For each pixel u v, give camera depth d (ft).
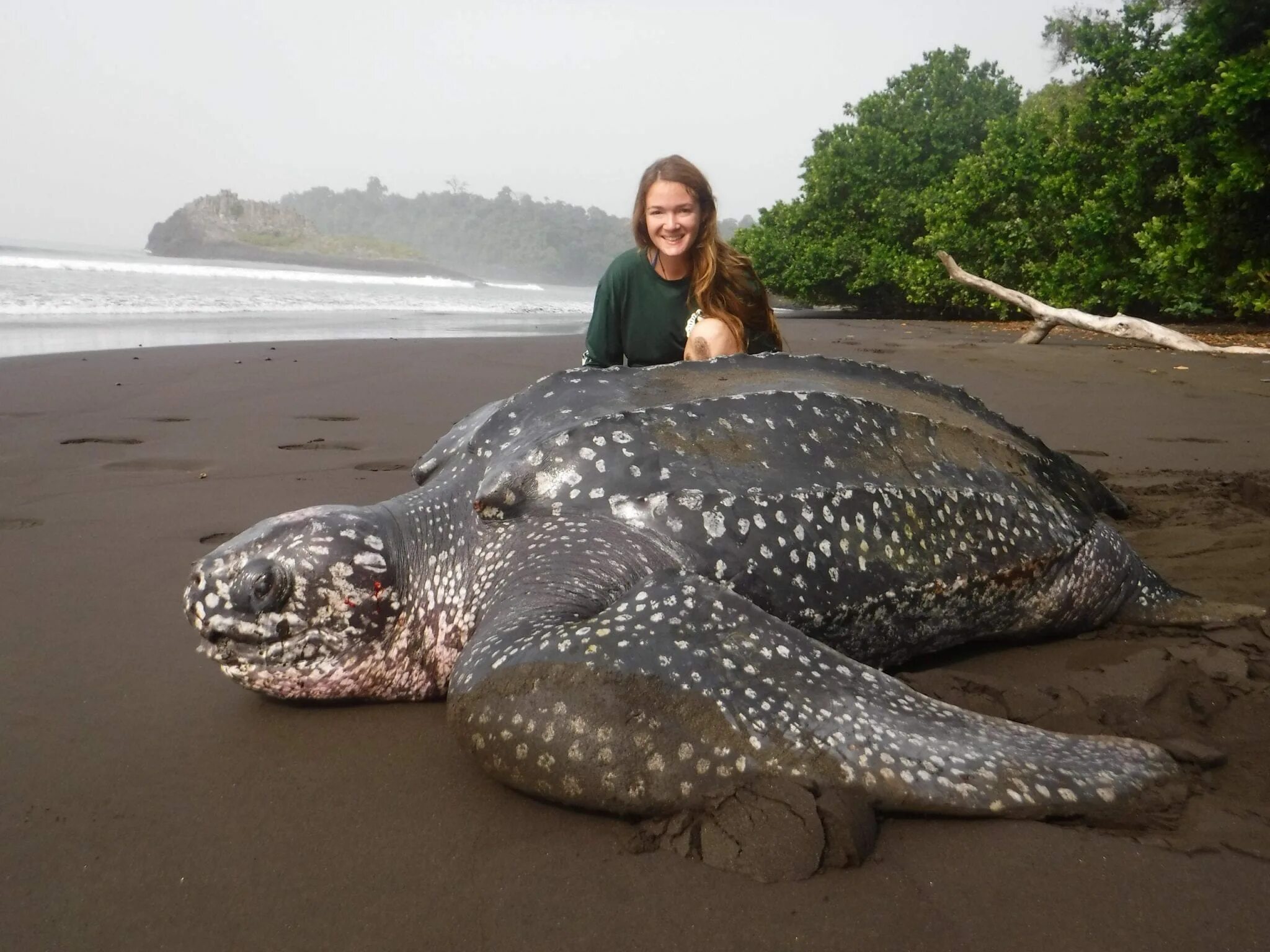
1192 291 45.09
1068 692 7.79
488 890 5.34
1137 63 49.11
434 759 6.95
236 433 18.81
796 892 5.24
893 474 8.77
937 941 4.85
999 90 80.94
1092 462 16.89
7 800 6.30
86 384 24.00
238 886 5.41
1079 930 4.93
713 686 6.02
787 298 81.92
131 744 7.13
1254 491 13.85
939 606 8.62
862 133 76.48
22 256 160.45
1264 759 6.70
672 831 5.72
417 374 27.86
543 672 6.05
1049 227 54.75
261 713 7.76
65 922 5.09
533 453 8.20
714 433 8.34
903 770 5.89
